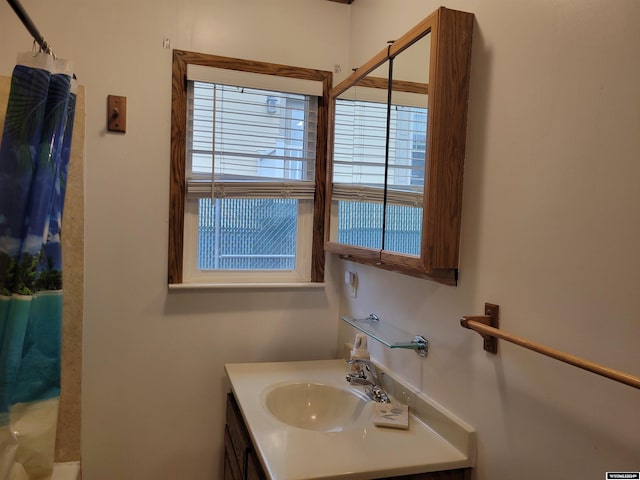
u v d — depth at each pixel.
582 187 0.93
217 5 1.97
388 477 1.17
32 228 1.24
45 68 1.25
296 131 2.13
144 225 1.92
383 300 1.78
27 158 1.23
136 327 1.94
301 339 2.18
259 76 2.02
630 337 0.83
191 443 2.04
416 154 1.35
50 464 1.44
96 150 1.85
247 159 2.06
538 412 1.04
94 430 1.91
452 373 1.34
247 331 2.09
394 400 1.62
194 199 2.03
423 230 1.29
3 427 1.21
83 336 1.87
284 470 1.14
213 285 2.01
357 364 1.83
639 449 0.82
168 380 1.99
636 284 0.82
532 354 1.05
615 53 0.87
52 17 1.78
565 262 0.97
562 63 0.98
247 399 1.60
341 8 2.16
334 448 1.27
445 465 1.22
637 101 0.82
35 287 1.28
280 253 2.19
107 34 1.84
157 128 1.91
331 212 2.02
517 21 1.11
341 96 1.94
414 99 1.37
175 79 1.91
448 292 1.37
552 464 1.00
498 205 1.16
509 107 1.13
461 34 1.25
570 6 0.96
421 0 1.55
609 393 0.87
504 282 1.14
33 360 1.41
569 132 0.97
